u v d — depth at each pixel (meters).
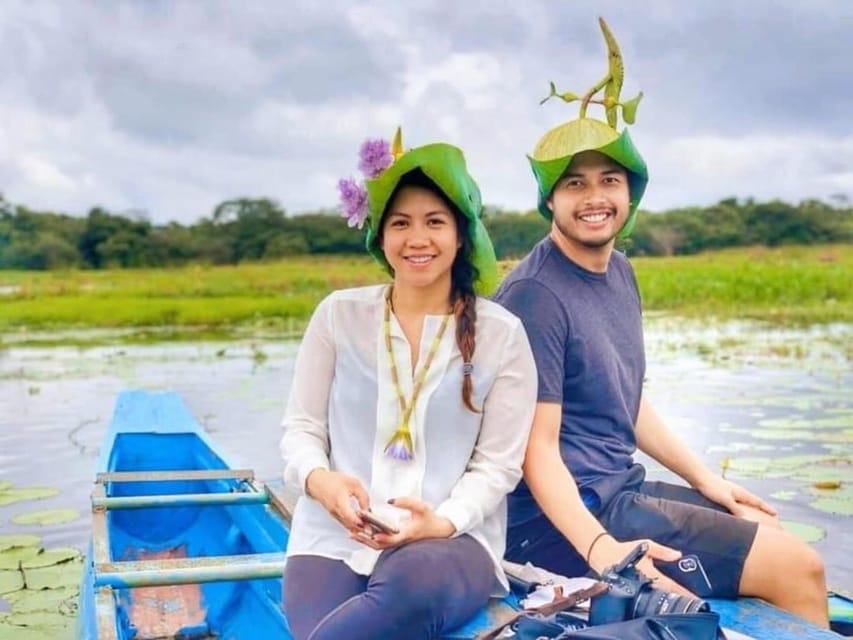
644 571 2.33
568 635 1.92
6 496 5.05
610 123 2.72
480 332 2.29
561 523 2.35
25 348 11.65
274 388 8.22
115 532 3.95
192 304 16.97
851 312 14.05
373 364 2.29
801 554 2.33
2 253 20.91
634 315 2.74
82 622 2.63
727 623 2.21
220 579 2.63
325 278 19.81
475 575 2.17
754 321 13.21
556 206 2.57
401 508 2.13
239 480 3.84
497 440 2.30
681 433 6.00
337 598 2.17
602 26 2.70
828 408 6.80
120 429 4.60
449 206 2.24
